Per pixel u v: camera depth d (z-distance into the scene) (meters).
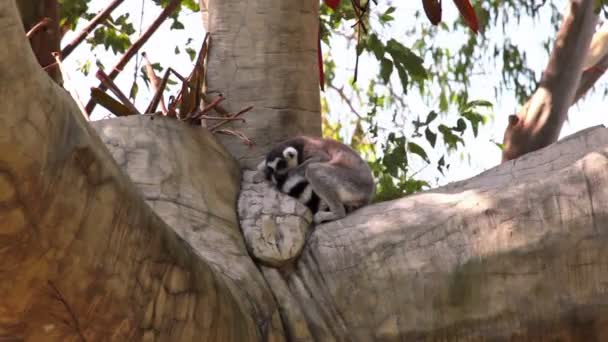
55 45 14.78
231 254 10.20
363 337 9.89
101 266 7.30
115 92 12.23
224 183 11.54
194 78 12.13
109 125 11.26
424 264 10.02
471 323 9.84
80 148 6.95
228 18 13.62
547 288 9.83
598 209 10.01
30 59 6.50
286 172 12.39
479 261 9.96
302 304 10.08
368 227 10.47
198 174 11.20
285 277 10.33
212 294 8.45
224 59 13.50
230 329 8.68
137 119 11.40
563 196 10.11
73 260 7.10
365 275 10.10
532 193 10.21
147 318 7.86
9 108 6.29
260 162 12.86
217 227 10.56
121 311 7.61
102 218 7.18
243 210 11.20
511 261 9.91
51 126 6.66
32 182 6.54
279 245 10.44
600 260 9.87
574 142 11.15
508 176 10.99
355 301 10.02
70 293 7.26
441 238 10.15
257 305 9.65
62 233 6.92
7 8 6.31
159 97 11.91
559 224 9.98
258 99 13.34
